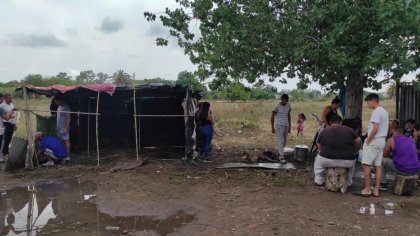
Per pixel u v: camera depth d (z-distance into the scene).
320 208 6.77
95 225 6.15
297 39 8.62
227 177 8.88
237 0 9.27
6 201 7.40
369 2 8.14
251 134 17.23
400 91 10.63
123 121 12.55
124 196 7.62
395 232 5.72
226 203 7.10
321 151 7.93
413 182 7.43
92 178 9.02
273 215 6.42
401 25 7.23
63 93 10.56
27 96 10.30
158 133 12.14
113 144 12.68
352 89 10.05
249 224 6.04
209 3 9.47
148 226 6.06
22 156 9.79
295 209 6.71
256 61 9.66
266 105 31.86
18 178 9.05
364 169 7.47
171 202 7.21
